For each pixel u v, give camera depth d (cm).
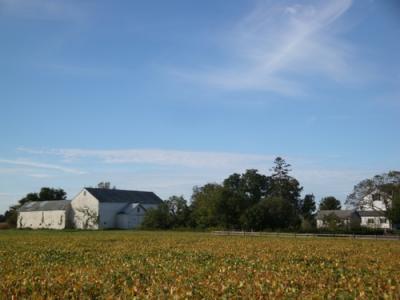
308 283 1541
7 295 1296
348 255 2873
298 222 8200
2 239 4703
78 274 1662
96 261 2334
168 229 9144
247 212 7919
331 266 2142
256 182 11169
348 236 6122
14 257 2517
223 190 8550
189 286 1420
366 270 1956
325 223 7988
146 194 11962
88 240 4491
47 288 1377
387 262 2364
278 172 11819
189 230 8525
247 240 4750
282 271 1873
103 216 10556
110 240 4534
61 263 2259
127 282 1521
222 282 1505
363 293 1302
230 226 8262
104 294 1317
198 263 2284
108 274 1691
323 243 4306
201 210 8838
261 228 7875
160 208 9475
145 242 4178
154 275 1703
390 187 8438
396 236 5803
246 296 1294
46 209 11794
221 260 2427
